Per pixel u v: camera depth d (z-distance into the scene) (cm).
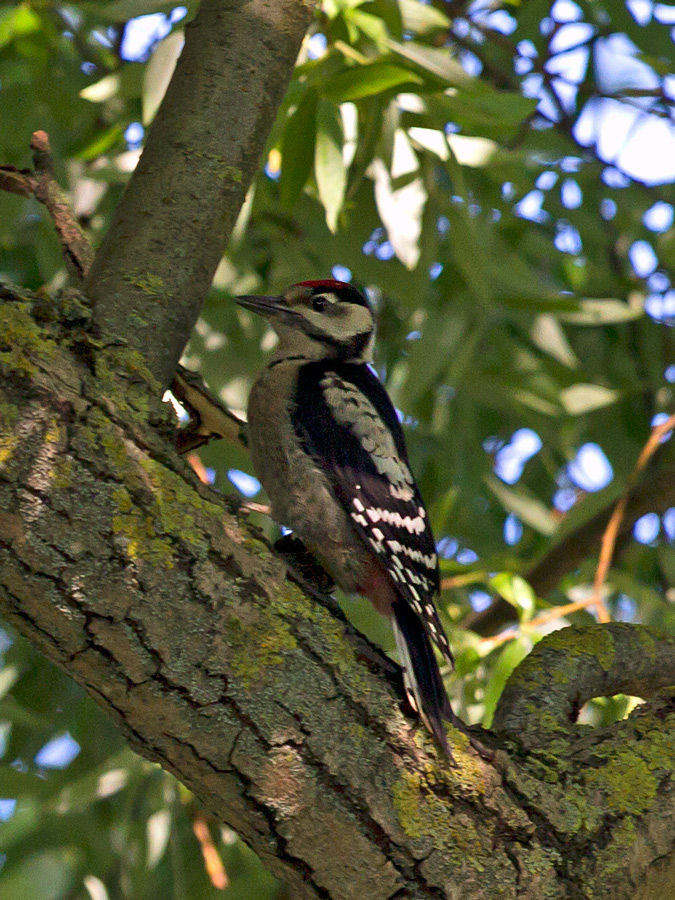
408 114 750
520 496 1013
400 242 771
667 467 961
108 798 954
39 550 369
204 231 492
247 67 518
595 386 1033
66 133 907
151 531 385
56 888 1020
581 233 1088
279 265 901
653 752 471
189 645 389
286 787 403
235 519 414
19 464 367
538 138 935
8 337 382
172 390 584
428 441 1085
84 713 963
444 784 422
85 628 378
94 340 421
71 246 506
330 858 410
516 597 741
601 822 445
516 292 934
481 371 996
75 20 947
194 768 402
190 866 943
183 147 502
